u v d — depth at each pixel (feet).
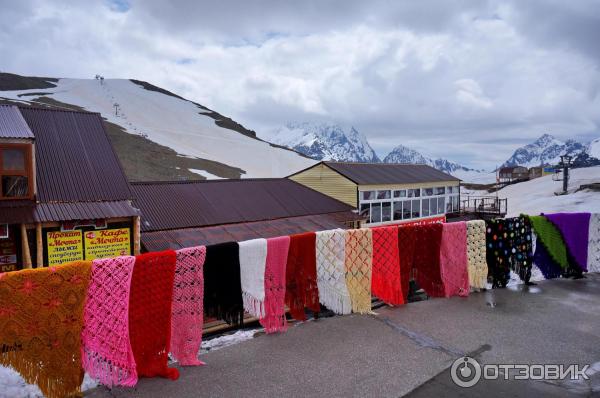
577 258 23.65
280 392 11.72
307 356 14.01
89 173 39.22
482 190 241.14
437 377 12.63
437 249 19.48
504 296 20.52
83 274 10.97
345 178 66.64
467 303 19.44
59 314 10.67
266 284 15.29
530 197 159.63
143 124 367.25
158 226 43.47
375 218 68.59
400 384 12.21
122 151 215.31
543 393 11.75
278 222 51.83
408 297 22.21
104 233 35.55
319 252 16.74
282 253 15.56
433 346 14.79
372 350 14.46
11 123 35.32
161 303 12.31
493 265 21.35
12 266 31.91
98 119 46.65
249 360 13.73
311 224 53.62
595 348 14.73
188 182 56.03
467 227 20.34
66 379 10.80
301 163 370.73
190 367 13.21
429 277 19.72
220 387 11.97
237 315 14.25
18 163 33.17
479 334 15.88
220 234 45.16
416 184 76.02
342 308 17.44
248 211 52.42
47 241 32.94
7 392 11.75
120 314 11.46
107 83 512.63
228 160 317.42
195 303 13.24
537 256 23.06
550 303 19.48
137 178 175.01
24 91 360.69
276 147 433.07
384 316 17.71
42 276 10.43
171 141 321.52
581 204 121.60
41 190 35.19
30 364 10.34
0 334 9.97
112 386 11.85
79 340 10.93
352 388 11.96
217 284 13.88
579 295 20.71
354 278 17.69
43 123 42.73
